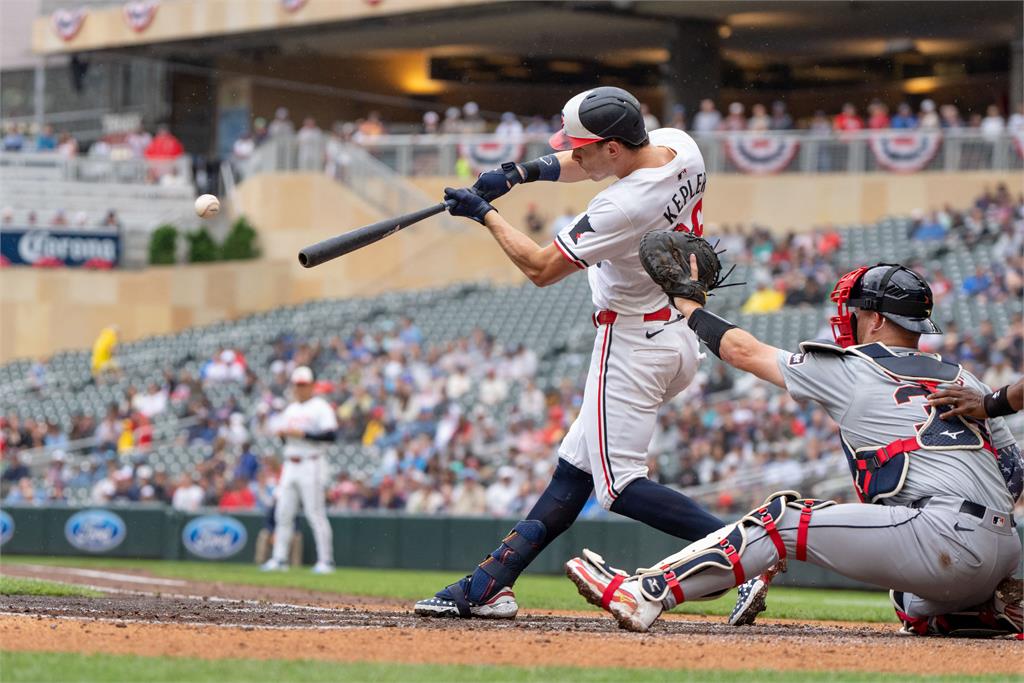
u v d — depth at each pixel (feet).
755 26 354.33
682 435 190.08
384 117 434.30
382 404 234.17
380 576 142.10
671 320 58.95
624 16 345.10
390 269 319.47
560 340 253.65
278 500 151.23
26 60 437.58
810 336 228.43
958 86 387.14
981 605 55.36
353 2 362.53
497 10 345.10
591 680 39.96
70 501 224.74
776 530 51.75
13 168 350.23
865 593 134.51
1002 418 54.54
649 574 52.80
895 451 51.72
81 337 323.78
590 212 57.26
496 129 355.77
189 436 243.60
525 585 126.93
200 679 37.93
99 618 57.36
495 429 211.41
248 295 330.34
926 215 263.29
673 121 307.17
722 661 45.50
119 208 347.56
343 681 38.52
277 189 333.62
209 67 418.51
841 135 283.79
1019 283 221.05
